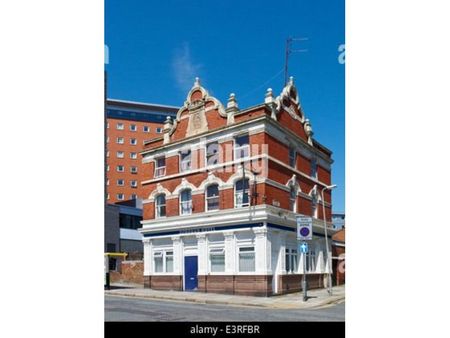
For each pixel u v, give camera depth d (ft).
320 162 84.99
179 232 76.95
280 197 71.10
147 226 81.51
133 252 106.22
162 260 79.82
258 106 70.23
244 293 68.18
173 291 75.46
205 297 66.03
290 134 75.10
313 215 80.79
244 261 69.31
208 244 73.56
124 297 70.13
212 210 73.61
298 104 80.02
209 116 75.97
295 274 73.87
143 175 84.07
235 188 71.56
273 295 68.28
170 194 79.30
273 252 69.46
